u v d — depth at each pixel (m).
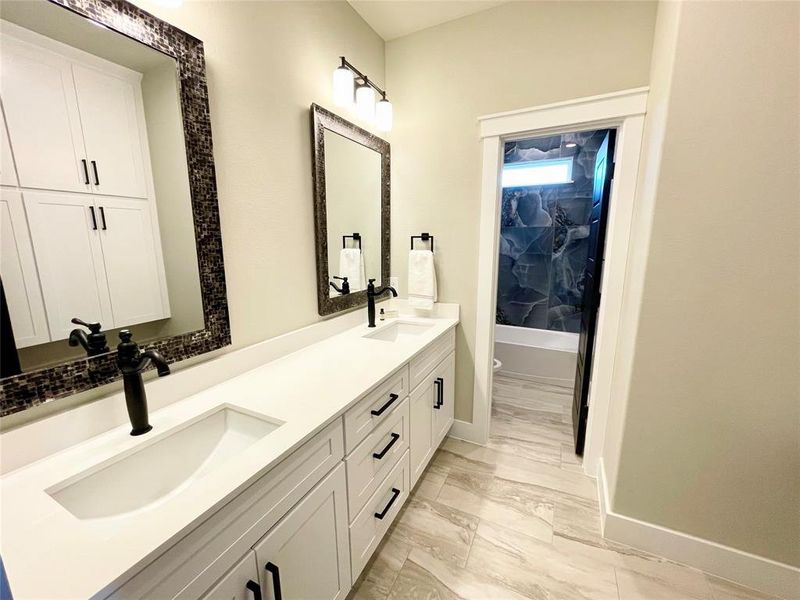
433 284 2.18
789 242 1.14
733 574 1.36
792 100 1.08
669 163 1.25
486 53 1.90
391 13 1.90
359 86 1.88
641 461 1.46
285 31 1.45
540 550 1.50
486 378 2.21
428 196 2.17
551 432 2.44
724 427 1.31
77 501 0.77
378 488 1.35
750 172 1.16
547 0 1.73
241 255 1.32
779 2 1.06
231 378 1.28
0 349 0.76
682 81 1.19
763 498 1.29
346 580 1.18
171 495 0.93
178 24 1.06
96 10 0.86
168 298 1.08
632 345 1.42
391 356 1.52
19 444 0.78
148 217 1.01
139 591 0.57
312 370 1.36
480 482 1.92
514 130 1.87
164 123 1.03
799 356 1.18
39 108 0.79
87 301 0.90
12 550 0.58
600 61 1.66
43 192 0.81
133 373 0.89
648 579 1.37
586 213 3.40
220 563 0.71
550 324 3.72
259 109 1.35
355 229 1.96
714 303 1.26
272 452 0.83
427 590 1.32
